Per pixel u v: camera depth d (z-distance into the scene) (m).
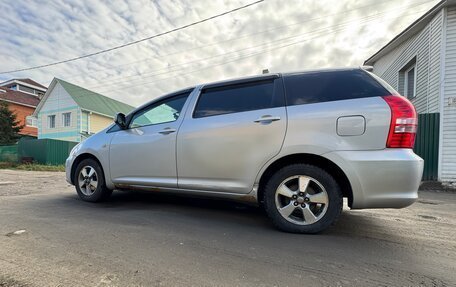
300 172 2.81
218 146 3.15
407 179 2.49
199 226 3.06
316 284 1.86
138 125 3.86
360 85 2.79
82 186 4.27
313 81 2.98
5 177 9.16
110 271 1.99
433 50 8.09
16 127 22.64
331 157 2.67
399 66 10.53
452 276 2.00
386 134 2.56
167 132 3.50
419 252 2.45
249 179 3.00
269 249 2.43
